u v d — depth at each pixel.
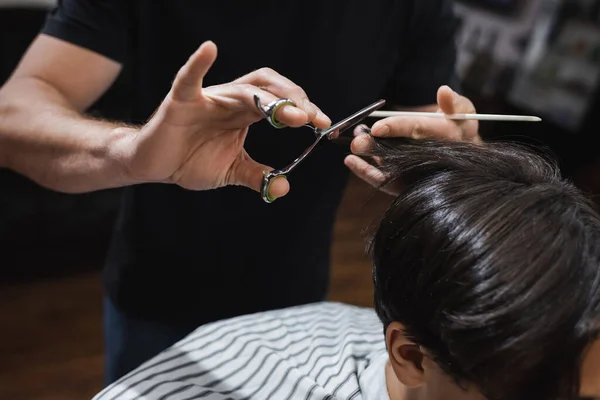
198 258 0.93
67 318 1.85
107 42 0.80
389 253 0.52
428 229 0.48
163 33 0.82
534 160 0.56
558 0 1.60
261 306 0.99
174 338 0.98
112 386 0.68
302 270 1.00
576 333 0.43
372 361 0.71
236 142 0.59
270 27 0.83
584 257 0.45
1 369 1.66
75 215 1.90
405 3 0.88
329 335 0.78
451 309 0.46
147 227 0.91
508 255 0.45
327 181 0.94
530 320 0.43
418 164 0.57
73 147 0.67
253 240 0.93
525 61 1.69
